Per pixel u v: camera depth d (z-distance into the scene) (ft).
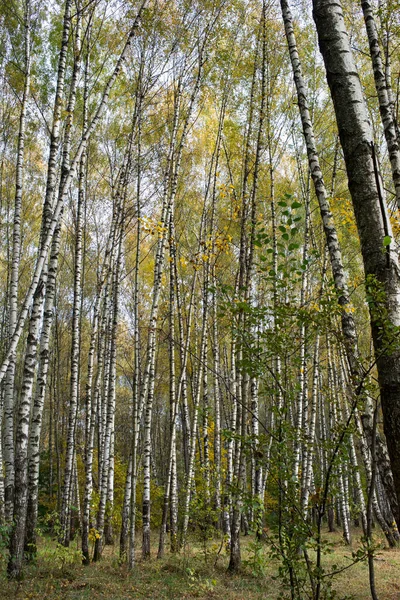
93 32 35.06
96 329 38.78
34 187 54.44
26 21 34.32
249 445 13.41
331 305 12.48
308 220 39.04
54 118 23.77
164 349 65.26
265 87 36.17
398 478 7.92
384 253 9.21
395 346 8.43
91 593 22.13
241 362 13.44
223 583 24.38
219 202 48.19
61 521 41.86
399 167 16.51
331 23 10.85
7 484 30.25
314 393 36.63
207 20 36.27
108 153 40.81
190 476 36.29
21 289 60.90
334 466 12.59
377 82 16.53
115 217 36.55
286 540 12.35
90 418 36.11
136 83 36.27
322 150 43.86
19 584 21.15
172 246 39.06
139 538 48.21
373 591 11.49
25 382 23.08
